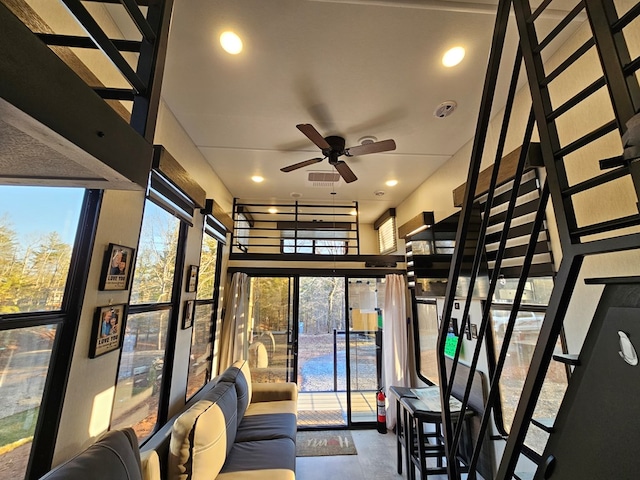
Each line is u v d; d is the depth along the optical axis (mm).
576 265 795
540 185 2031
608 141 1527
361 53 1914
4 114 443
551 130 903
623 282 778
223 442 2139
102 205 1557
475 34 1785
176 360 2592
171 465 1823
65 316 1386
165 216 2445
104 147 615
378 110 2482
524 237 2182
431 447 2883
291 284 4406
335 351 4363
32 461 1229
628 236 650
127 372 1958
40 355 1279
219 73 2074
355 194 4469
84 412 1461
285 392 3639
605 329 805
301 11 1639
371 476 2965
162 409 2420
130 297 1900
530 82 990
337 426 4004
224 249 4086
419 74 2094
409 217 4441
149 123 822
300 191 4344
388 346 4160
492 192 1290
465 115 2549
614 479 678
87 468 1147
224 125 2691
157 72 884
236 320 4016
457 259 1374
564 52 1810
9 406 1146
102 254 1567
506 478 870
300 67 2025
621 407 703
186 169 2793
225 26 1721
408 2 1565
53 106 491
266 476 2059
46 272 1304
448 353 3309
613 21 738
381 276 4473
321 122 2643
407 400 2965
